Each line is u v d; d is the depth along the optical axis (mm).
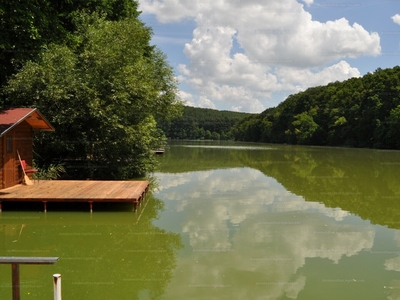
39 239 8172
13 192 10859
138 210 10852
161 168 23938
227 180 18188
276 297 5383
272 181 17797
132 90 15789
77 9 18484
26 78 14273
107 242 8008
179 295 5469
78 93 14617
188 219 10008
